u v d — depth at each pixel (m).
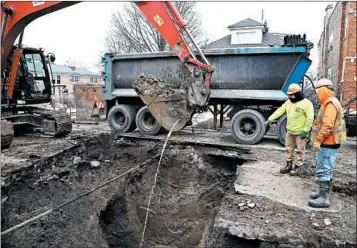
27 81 9.33
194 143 8.75
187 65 8.39
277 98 8.66
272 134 11.30
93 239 5.24
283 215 4.50
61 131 9.11
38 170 6.21
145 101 8.75
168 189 7.98
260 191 5.37
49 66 10.18
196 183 7.95
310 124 5.95
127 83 10.56
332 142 4.64
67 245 4.79
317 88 4.82
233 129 9.00
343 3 18.09
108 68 10.68
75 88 15.98
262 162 7.20
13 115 9.18
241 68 8.98
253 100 9.33
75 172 7.09
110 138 9.64
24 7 7.43
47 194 5.86
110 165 8.34
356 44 16.30
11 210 5.04
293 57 8.45
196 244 6.59
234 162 8.02
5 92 8.59
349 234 4.00
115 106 10.72
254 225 4.21
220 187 7.55
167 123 8.59
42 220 5.00
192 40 8.38
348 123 9.80
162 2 8.27
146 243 6.62
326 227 4.17
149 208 7.38
